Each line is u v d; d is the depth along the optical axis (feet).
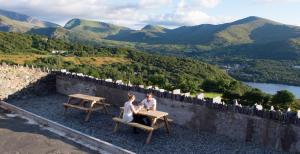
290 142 30.86
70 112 44.98
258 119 33.09
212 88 179.11
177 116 40.24
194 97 38.73
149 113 35.22
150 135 33.09
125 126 38.96
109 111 45.96
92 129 37.29
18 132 35.14
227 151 31.19
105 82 49.88
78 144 32.12
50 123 37.99
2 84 51.49
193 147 32.17
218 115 36.29
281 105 157.28
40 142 32.22
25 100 52.70
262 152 31.01
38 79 56.34
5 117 41.14
